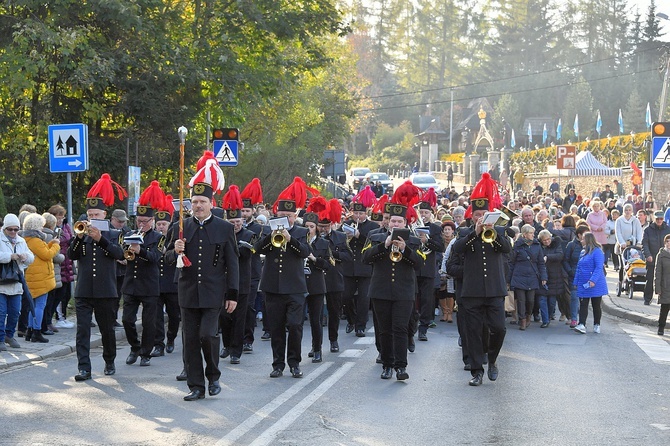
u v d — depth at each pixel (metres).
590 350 15.50
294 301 12.53
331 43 55.72
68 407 10.45
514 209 25.66
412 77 135.75
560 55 127.25
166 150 27.23
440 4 134.12
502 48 129.25
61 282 16.31
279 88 30.86
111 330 12.54
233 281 10.86
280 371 12.55
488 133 98.94
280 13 29.20
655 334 17.84
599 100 117.94
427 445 8.92
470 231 12.41
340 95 58.16
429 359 14.26
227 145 23.56
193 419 9.87
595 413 10.45
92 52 24.33
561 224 20.48
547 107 120.75
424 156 112.31
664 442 9.16
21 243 14.45
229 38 28.47
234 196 13.95
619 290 24.20
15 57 23.73
